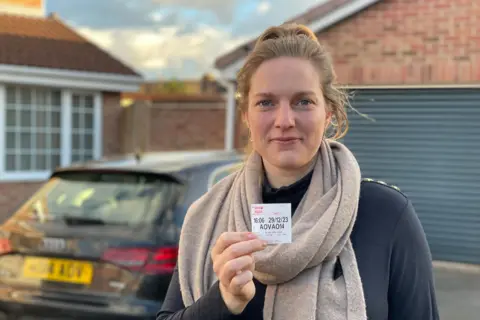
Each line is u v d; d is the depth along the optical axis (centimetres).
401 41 832
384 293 162
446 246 848
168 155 538
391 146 866
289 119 160
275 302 161
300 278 160
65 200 457
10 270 434
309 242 156
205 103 1473
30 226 441
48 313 414
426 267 167
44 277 421
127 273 400
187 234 188
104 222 427
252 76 169
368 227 166
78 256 412
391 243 165
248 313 165
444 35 809
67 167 483
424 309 165
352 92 195
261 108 166
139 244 402
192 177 444
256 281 167
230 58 1016
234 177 190
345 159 172
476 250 831
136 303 393
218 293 156
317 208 163
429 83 820
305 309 156
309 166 172
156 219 415
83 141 1198
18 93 1100
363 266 163
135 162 484
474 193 829
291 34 175
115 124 1245
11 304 424
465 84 808
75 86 1152
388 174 871
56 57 1149
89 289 407
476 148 823
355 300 156
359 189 167
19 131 1105
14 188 1094
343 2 843
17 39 1155
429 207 855
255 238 153
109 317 395
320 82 167
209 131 1396
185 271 183
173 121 1352
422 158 853
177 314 165
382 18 840
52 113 1149
